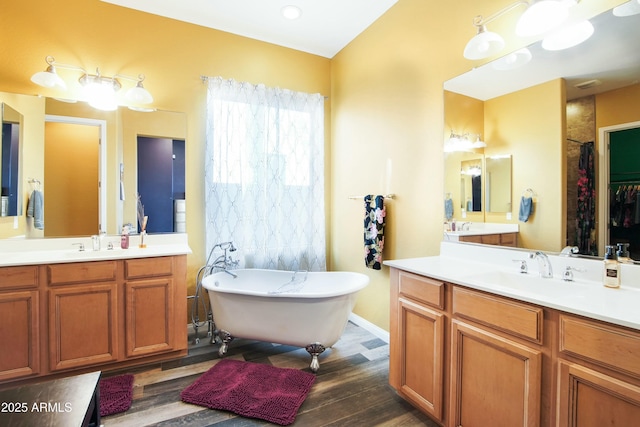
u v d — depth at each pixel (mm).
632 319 940
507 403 1261
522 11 1683
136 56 2654
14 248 2330
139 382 2010
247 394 1870
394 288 1882
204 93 2898
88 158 2555
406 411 1766
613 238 1377
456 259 2023
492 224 1853
